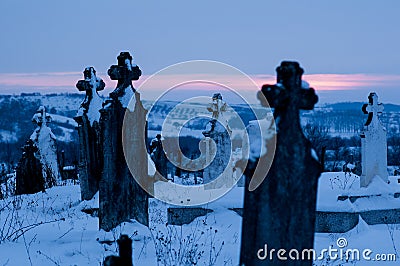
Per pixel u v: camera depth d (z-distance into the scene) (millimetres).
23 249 10438
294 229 6945
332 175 20984
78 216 15547
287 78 6934
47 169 24609
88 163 18250
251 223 6914
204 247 11312
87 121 18344
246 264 6953
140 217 11891
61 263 9664
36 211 16500
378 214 16641
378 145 18469
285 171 6898
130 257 6809
